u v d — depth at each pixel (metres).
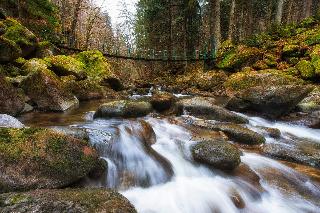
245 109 10.54
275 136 8.10
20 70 11.31
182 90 18.23
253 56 18.70
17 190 3.87
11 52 11.23
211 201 4.93
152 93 15.84
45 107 9.01
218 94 16.23
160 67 29.80
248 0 32.19
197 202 4.88
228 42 22.03
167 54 30.34
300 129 9.11
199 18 30.11
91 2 24.67
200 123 8.05
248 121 9.05
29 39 13.55
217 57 21.02
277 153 6.70
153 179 5.42
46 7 21.25
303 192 5.41
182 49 30.94
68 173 4.30
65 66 12.99
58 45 17.45
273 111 9.89
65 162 4.36
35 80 9.22
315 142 7.80
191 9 27.64
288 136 8.34
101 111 7.93
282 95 9.65
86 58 16.86
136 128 6.89
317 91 11.93
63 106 9.10
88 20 23.70
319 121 9.18
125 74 25.66
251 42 20.80
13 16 16.89
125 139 6.23
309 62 15.26
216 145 6.08
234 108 10.77
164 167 5.78
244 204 5.00
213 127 7.80
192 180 5.54
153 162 5.87
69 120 7.67
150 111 8.73
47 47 14.66
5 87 7.71
